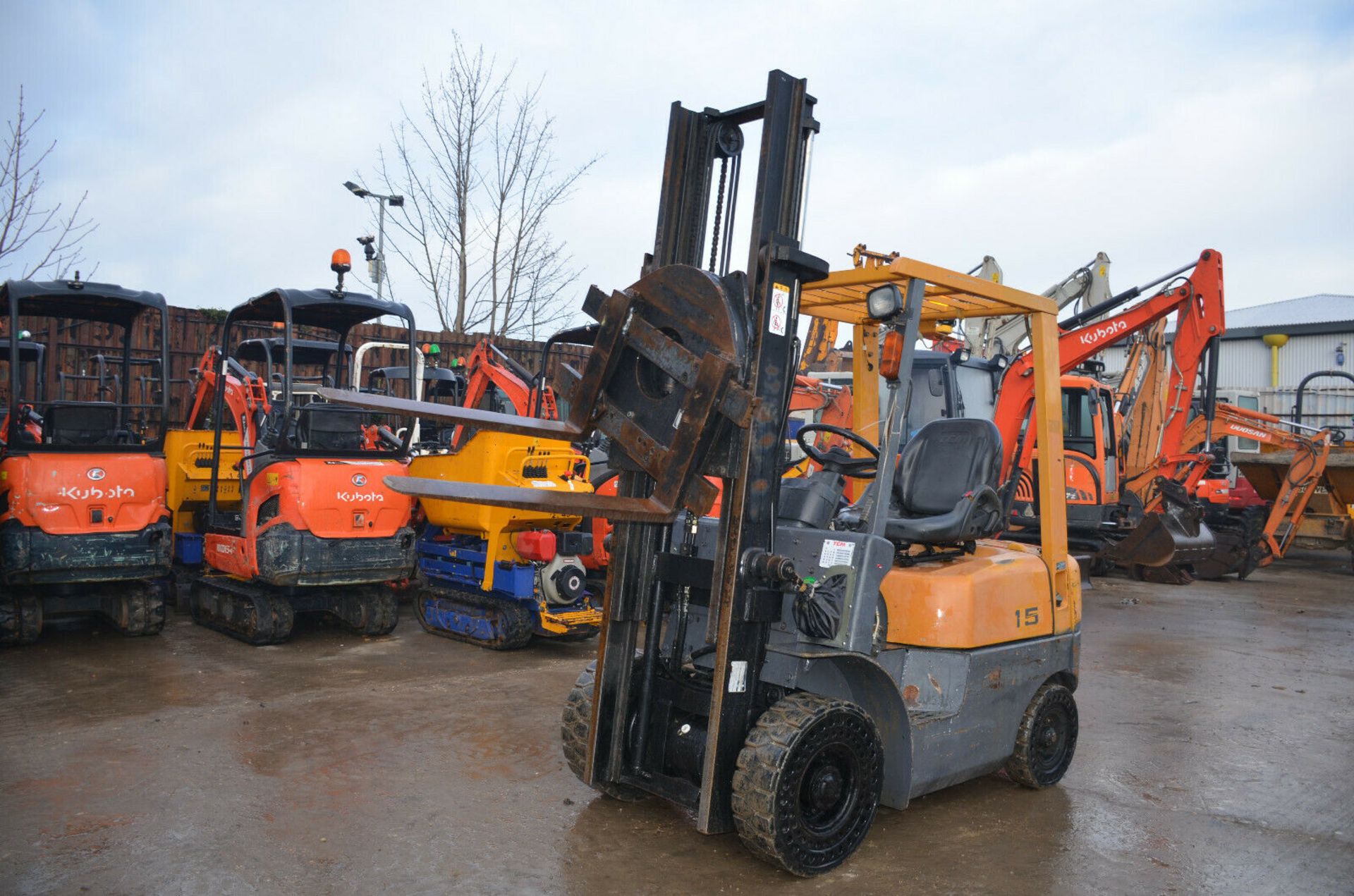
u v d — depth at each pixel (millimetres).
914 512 4996
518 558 7488
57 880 3461
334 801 4285
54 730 5168
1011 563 4676
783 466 3998
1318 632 9594
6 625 6926
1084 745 5598
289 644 7488
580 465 7887
